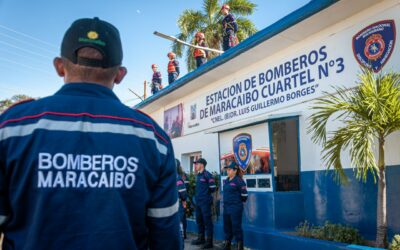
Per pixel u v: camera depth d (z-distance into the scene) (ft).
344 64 20.25
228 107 30.63
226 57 26.73
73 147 4.19
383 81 15.24
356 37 19.65
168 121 42.63
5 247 4.01
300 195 22.52
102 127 4.44
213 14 64.23
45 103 4.43
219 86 32.14
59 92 4.68
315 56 22.21
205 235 28.43
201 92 35.24
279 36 22.71
